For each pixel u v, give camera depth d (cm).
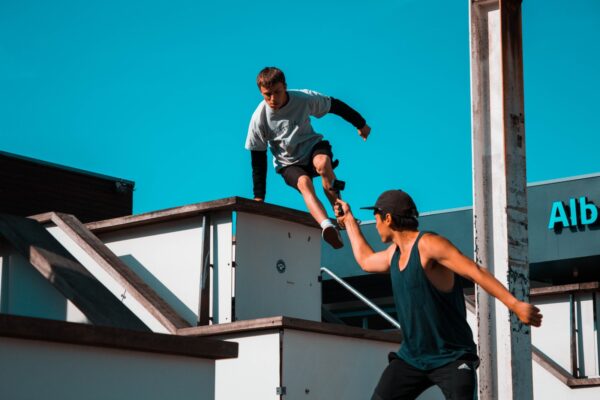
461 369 502
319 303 980
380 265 542
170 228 953
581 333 1270
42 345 588
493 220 610
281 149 772
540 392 1205
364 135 793
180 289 933
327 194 763
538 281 2280
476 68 633
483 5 640
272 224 942
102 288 829
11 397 566
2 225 887
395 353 530
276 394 810
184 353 672
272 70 749
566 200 2112
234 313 891
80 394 605
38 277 872
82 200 1991
